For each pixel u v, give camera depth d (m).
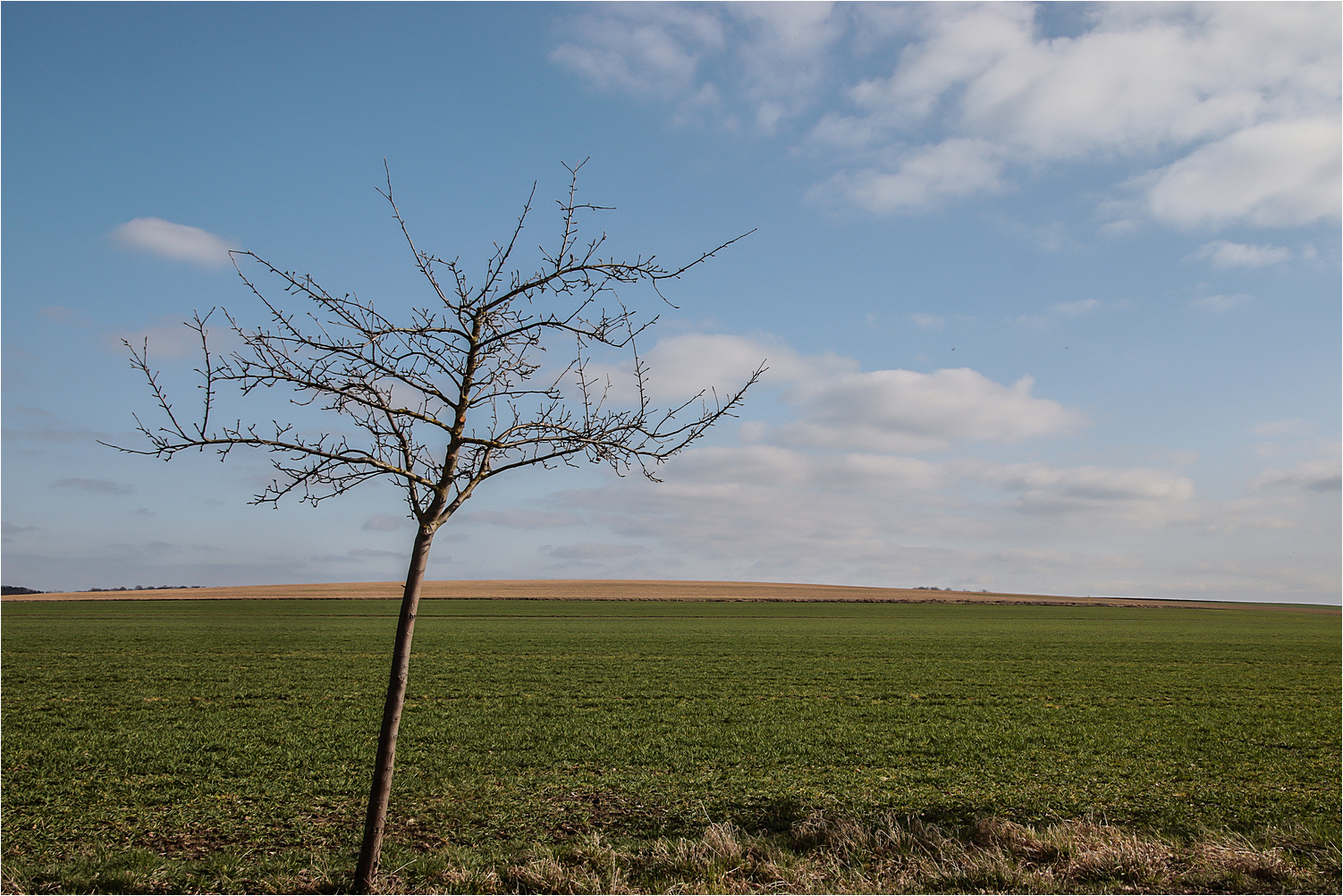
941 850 7.93
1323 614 100.69
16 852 9.24
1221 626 69.69
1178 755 16.33
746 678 30.33
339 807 11.55
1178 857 7.79
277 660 35.06
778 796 12.51
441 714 21.19
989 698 25.23
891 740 17.95
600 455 7.27
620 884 7.14
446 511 6.97
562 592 112.62
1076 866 7.48
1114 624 70.25
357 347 6.55
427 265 6.77
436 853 8.77
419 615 70.19
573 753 16.17
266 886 7.51
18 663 33.47
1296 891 6.99
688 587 129.88
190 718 20.41
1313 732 19.20
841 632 56.06
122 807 11.52
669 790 12.85
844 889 7.06
